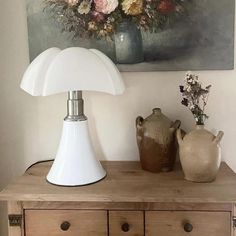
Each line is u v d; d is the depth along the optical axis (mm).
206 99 1458
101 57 1229
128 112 1503
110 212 1149
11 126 1553
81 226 1161
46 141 1551
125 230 1150
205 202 1096
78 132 1248
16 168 1572
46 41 1460
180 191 1146
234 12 1395
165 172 1350
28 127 1548
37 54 1472
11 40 1498
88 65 1116
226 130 1473
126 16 1415
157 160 1324
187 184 1214
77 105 1256
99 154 1537
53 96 1522
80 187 1197
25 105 1536
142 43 1427
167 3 1402
